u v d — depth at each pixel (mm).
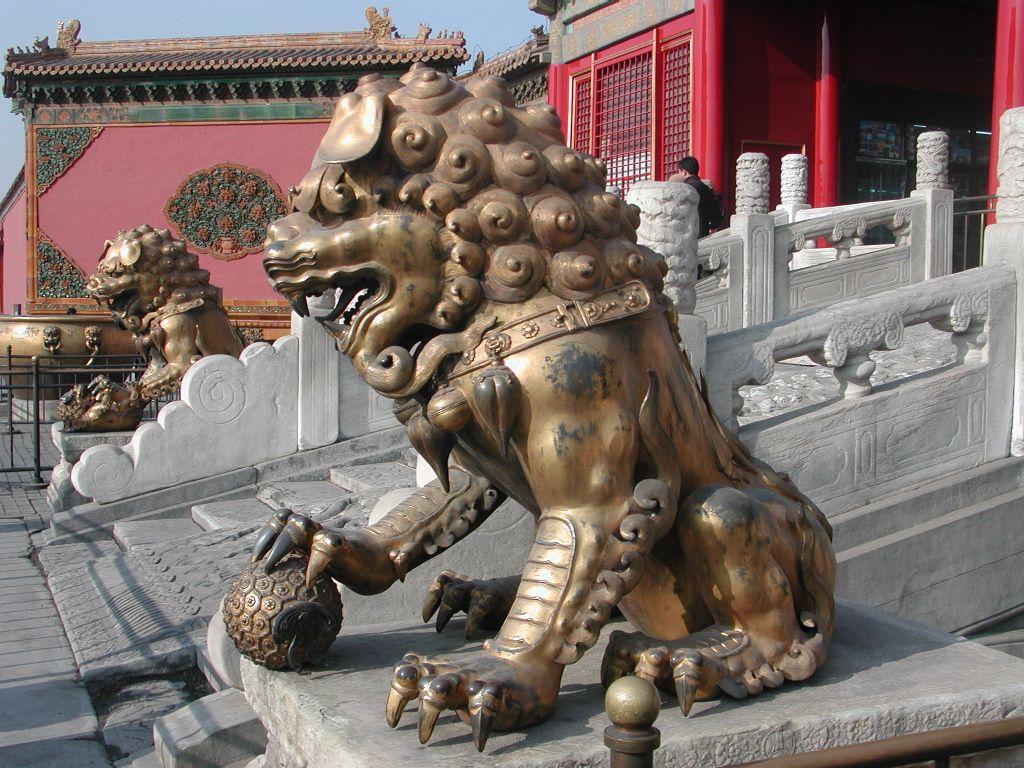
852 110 18828
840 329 4508
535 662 2262
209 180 23781
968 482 4812
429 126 2455
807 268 9852
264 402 7887
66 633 5410
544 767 2104
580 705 2418
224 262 24000
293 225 2539
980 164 20281
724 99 17141
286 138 23703
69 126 23672
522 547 3629
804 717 2352
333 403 8031
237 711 3713
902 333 4668
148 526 7434
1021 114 5059
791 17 18016
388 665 2760
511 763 2088
